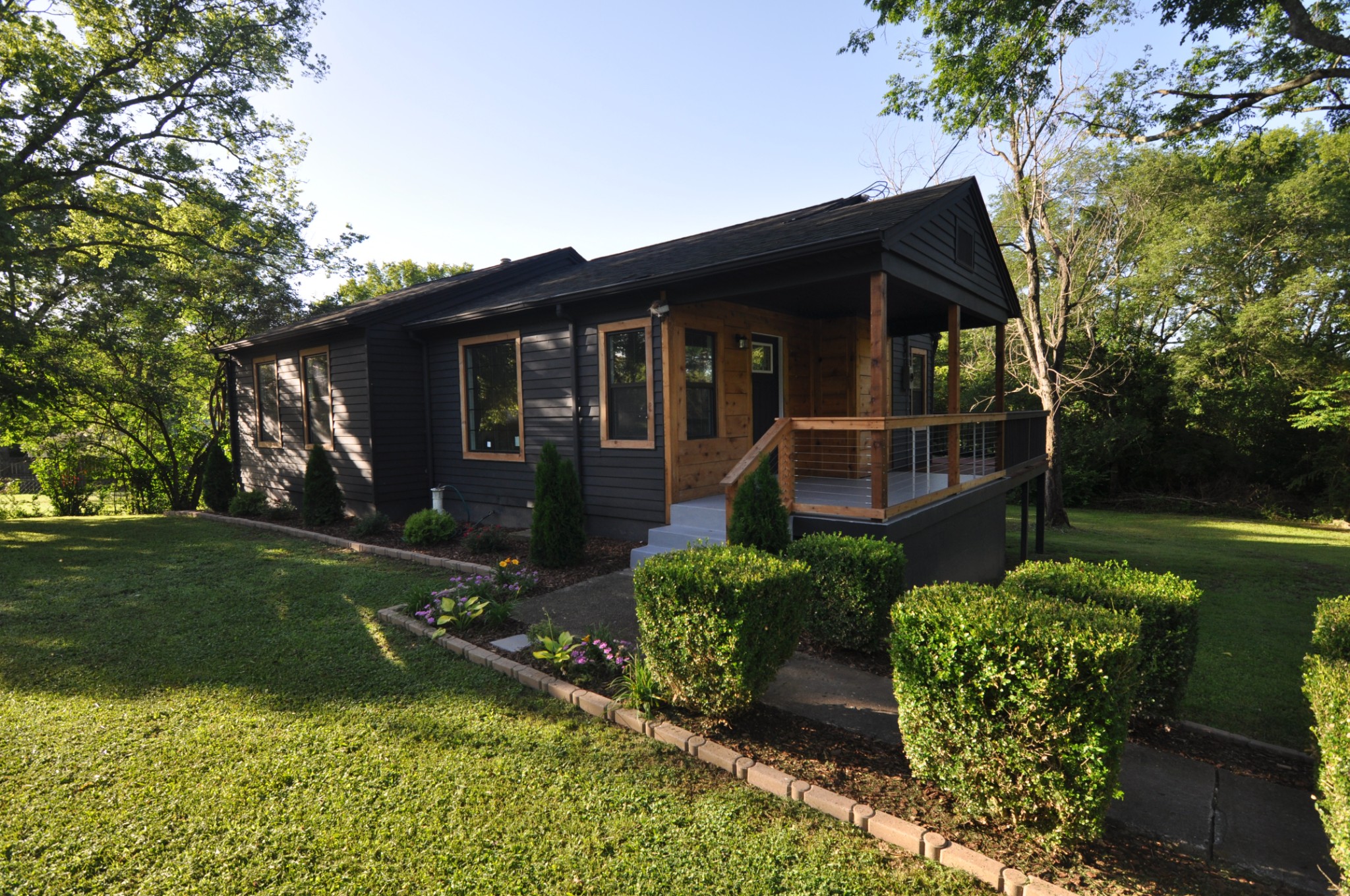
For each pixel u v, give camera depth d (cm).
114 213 1398
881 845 272
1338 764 233
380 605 614
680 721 375
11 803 300
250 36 1364
